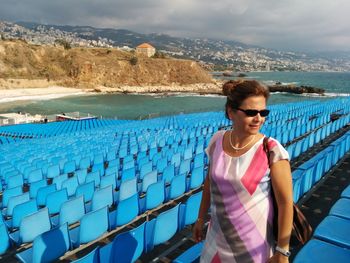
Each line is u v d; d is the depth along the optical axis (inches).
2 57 3865.7
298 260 129.0
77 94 3553.2
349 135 431.5
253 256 91.5
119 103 2834.6
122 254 175.2
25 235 227.8
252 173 89.8
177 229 224.2
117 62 4315.9
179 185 305.9
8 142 938.1
